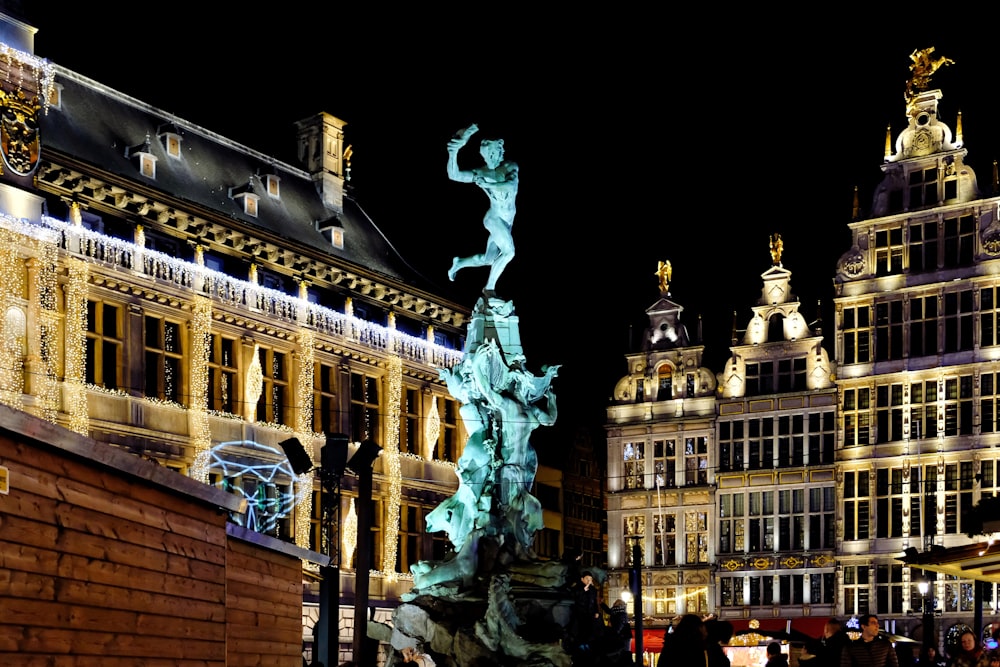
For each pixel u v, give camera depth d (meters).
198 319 37.81
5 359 31.14
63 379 33.09
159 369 36.78
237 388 39.62
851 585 50.09
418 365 47.75
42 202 32.97
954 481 48.50
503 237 29.36
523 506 27.94
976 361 48.41
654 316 56.72
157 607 9.71
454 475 49.16
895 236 51.06
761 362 53.59
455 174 29.09
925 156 50.59
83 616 8.59
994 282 48.47
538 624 26.00
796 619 50.97
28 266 32.16
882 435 50.25
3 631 7.65
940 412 48.97
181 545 10.19
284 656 15.22
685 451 54.94
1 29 32.47
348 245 47.16
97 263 34.50
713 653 14.39
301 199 46.78
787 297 53.41
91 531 8.73
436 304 48.59
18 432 7.69
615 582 55.34
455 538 27.89
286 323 41.41
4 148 31.94
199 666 10.45
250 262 40.56
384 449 45.47
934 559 22.95
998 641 22.31
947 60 50.75
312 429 42.47
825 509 51.41
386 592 44.12
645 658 49.91
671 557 54.44
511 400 28.22
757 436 53.19
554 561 27.11
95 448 8.58
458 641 25.05
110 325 35.50
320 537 42.12
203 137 43.41
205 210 38.53
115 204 35.75
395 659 25.97
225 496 10.58
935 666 18.50
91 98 39.22
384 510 45.00
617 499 55.94
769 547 52.16
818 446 51.84
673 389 55.47
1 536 7.64
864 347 51.19
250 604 14.20
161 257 36.75
